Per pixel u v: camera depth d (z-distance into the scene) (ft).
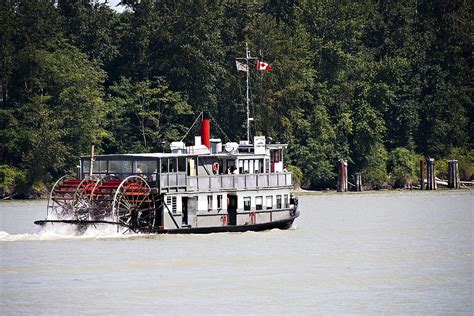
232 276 631.97
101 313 539.70
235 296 578.25
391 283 615.98
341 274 643.04
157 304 558.56
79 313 539.29
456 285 610.24
